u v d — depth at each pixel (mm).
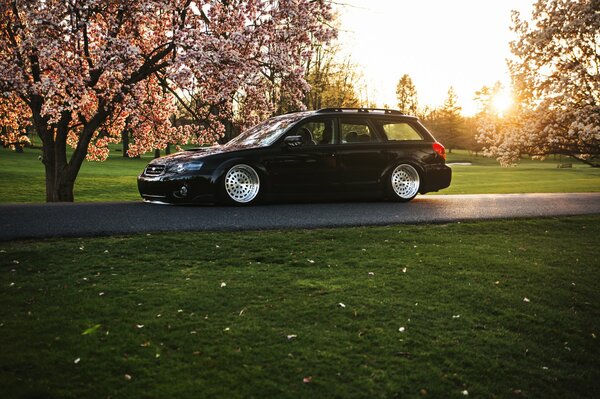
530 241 7477
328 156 9234
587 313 4980
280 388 3215
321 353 3689
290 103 15953
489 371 3705
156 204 8641
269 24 13844
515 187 30344
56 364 3281
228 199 8539
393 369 3580
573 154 15695
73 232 6191
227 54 12961
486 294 5141
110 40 12109
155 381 3188
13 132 20484
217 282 4906
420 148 10156
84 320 3922
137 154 18969
